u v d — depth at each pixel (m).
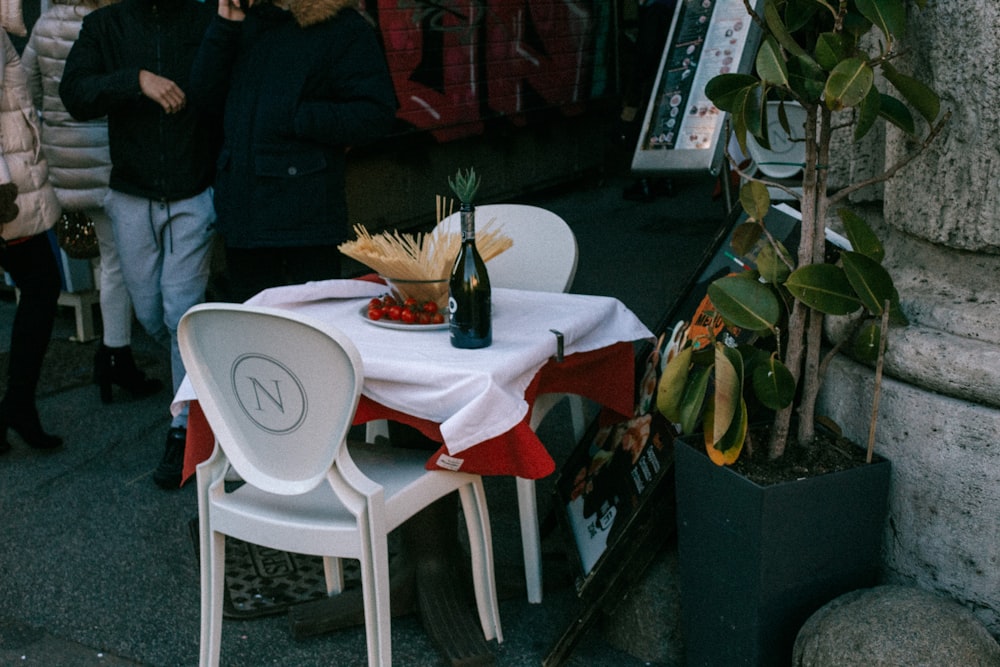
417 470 2.60
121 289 4.50
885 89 2.55
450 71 7.73
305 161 3.58
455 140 7.96
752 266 2.78
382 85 3.59
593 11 9.48
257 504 2.52
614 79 9.98
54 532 3.55
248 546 3.38
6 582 3.25
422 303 2.81
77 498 3.80
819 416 2.55
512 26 8.38
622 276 6.48
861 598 2.22
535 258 3.50
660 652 2.71
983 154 2.28
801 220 2.45
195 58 3.66
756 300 2.32
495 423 2.32
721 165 5.02
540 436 4.25
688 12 5.31
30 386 4.09
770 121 4.51
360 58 3.55
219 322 2.35
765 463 2.38
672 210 8.46
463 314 2.51
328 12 3.48
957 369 2.29
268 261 3.78
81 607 3.10
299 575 3.22
